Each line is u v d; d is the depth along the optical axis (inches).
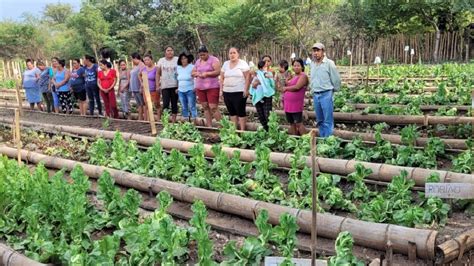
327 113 378.6
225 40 1663.4
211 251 195.5
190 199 272.1
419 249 196.5
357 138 351.3
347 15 1508.4
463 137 395.5
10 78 1139.3
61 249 209.0
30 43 2102.6
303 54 1465.3
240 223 249.0
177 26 1811.0
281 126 439.2
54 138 475.2
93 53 1969.7
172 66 473.1
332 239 220.7
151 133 451.8
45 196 247.0
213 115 462.3
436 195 203.6
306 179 267.4
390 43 1338.6
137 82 507.8
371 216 232.1
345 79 863.7
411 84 707.4
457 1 920.9
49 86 636.1
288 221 201.3
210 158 359.6
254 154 330.6
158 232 207.8
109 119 530.9
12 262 207.9
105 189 255.4
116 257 213.6
